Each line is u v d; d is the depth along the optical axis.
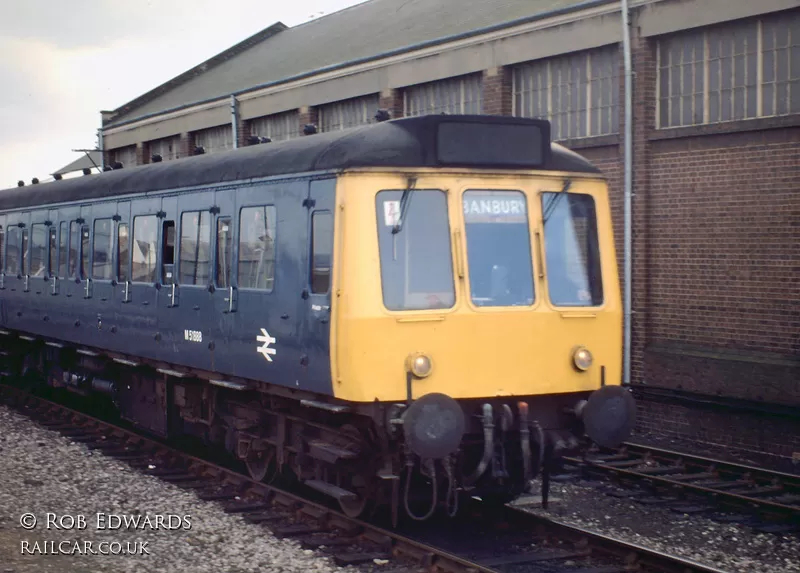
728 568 7.90
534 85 15.57
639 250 13.88
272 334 9.16
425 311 8.09
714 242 13.06
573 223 8.83
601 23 14.10
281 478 10.48
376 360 7.92
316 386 8.43
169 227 11.38
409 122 8.36
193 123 24.31
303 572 7.61
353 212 8.02
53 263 15.05
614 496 10.25
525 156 8.62
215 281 10.29
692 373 13.19
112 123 28.52
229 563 7.81
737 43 12.80
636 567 7.71
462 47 16.38
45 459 11.74
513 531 8.82
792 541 8.72
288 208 8.91
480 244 8.38
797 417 11.78
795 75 12.19
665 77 13.67
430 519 9.23
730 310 12.91
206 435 11.59
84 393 15.13
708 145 13.09
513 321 8.41
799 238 12.09
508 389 8.38
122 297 12.59
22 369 18.08
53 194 15.11
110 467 11.49
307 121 20.42
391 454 8.30
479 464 8.32
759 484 10.74
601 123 14.52
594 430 8.47
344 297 7.99
